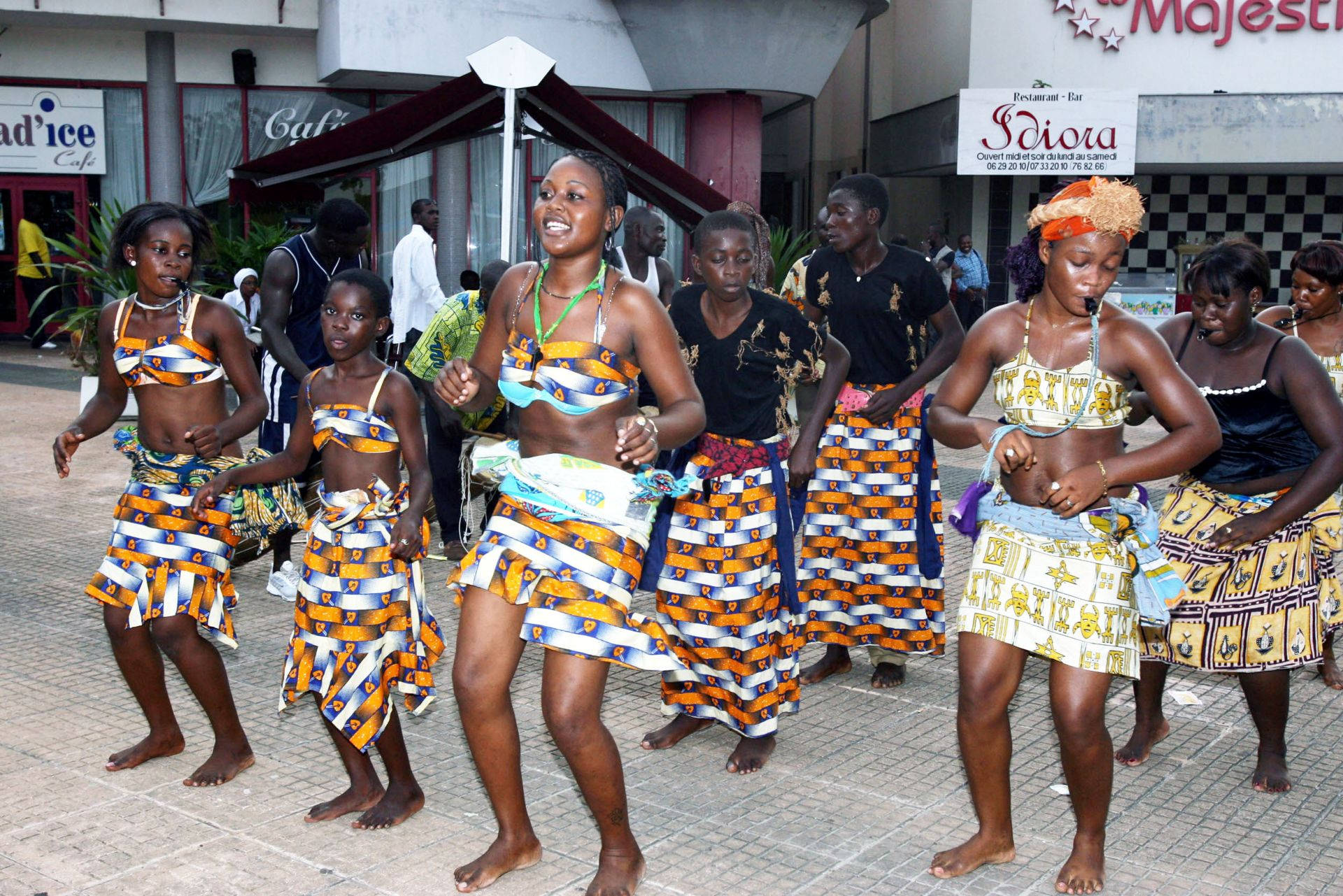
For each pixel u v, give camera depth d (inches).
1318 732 177.2
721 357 160.2
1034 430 127.3
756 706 162.4
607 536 122.4
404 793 145.3
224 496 150.9
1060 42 673.0
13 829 141.1
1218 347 158.4
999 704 128.6
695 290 165.0
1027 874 134.3
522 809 131.5
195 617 149.8
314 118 636.1
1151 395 123.2
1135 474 120.0
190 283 155.6
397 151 315.9
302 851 137.0
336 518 140.6
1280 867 136.2
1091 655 124.7
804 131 909.8
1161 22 661.9
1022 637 126.3
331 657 140.3
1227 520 157.9
